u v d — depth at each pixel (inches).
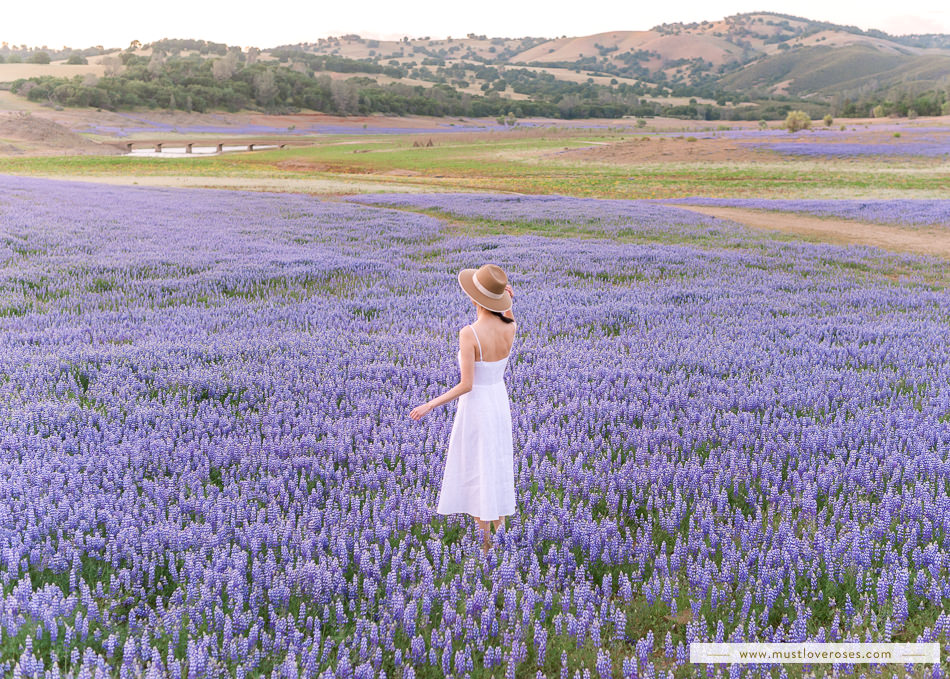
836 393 350.3
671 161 3029.0
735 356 424.2
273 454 259.4
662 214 1334.9
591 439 295.3
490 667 158.7
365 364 395.5
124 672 143.6
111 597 174.2
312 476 248.1
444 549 207.3
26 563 179.9
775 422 310.5
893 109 6215.6
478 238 1003.9
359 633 165.8
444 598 182.9
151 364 376.2
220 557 186.4
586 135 4965.6
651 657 168.9
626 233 1117.7
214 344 423.2
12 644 152.3
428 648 167.5
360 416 313.4
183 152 4202.8
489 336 205.3
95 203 1261.1
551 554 200.7
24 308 523.2
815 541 203.9
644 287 674.2
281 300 591.5
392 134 6033.5
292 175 2564.0
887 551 203.5
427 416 311.9
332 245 934.4
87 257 733.3
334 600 179.5
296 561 197.3
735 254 874.8
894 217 1301.7
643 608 183.9
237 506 218.4
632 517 229.9
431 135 5546.3
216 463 257.3
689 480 251.6
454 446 213.2
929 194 1836.9
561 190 2075.5
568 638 170.4
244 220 1141.7
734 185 2149.4
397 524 217.6
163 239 895.1
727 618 177.6
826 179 2244.1
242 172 2699.3
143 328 471.2
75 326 470.3
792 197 1822.1
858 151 3004.4
